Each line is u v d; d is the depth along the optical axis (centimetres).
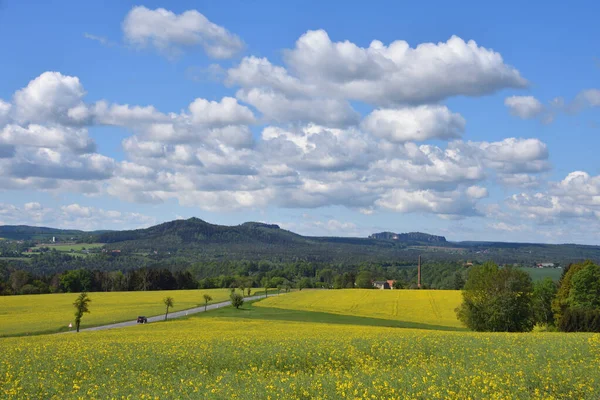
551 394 1889
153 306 11525
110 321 8625
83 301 7438
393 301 11519
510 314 7106
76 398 2077
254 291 17425
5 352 3531
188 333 5209
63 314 9631
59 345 3969
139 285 18575
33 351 3581
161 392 2134
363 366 2694
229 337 4400
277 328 6044
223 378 2412
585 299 8062
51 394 2220
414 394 1855
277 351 3200
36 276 18038
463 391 1886
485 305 7244
